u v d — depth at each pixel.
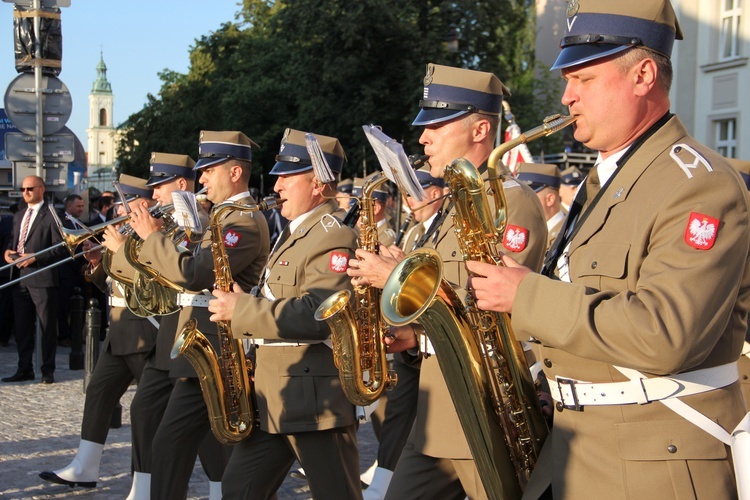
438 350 3.10
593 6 2.67
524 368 3.09
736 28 20.30
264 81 29.89
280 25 24.81
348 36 22.44
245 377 4.52
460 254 3.83
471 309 3.06
